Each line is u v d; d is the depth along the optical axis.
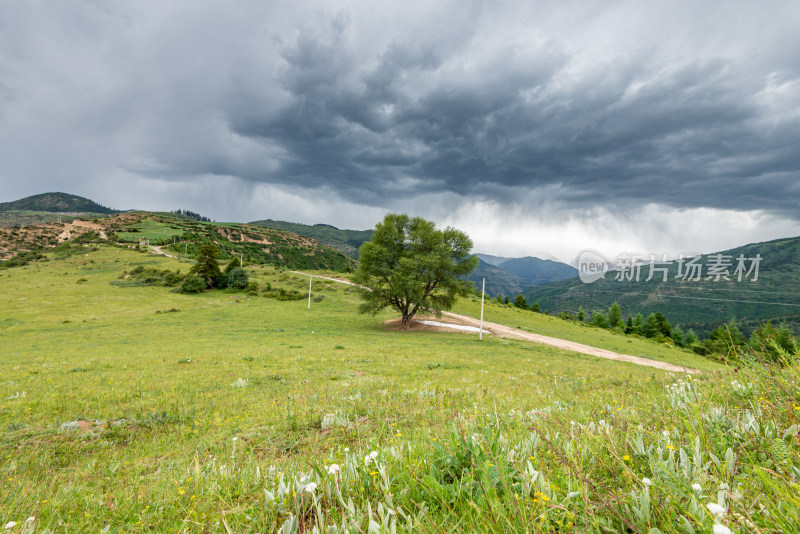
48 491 4.56
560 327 61.34
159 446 8.31
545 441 2.74
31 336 41.97
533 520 1.53
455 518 1.81
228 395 13.91
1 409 12.21
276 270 107.69
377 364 21.95
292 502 2.29
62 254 121.94
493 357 27.53
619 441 2.71
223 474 3.94
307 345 32.16
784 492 1.51
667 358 37.31
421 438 4.36
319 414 9.80
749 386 3.67
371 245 46.75
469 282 46.66
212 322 51.69
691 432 2.61
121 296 72.69
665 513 1.60
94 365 22.47
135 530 2.93
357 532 1.76
